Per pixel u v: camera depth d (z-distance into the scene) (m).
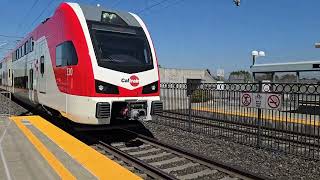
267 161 8.96
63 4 11.67
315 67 23.97
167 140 11.58
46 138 9.46
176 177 7.25
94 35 10.29
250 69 29.22
